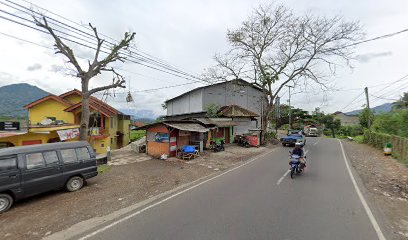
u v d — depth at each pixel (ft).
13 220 20.65
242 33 78.74
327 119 183.42
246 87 99.30
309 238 15.72
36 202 25.64
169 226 17.89
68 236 16.96
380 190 26.84
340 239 15.56
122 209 22.20
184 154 51.75
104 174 38.06
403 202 22.75
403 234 16.26
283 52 77.20
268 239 15.65
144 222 18.75
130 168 42.55
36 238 16.99
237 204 22.41
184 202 23.35
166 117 114.62
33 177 25.77
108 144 70.49
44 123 60.80
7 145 50.06
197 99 86.79
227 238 15.87
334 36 68.13
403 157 44.78
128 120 105.60
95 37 42.98
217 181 31.73
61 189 30.09
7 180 23.72
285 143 76.69
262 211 20.52
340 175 34.65
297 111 176.76
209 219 19.02
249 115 85.30
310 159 49.88
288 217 19.17
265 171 37.76
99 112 69.00
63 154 29.22
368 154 58.23
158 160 50.78
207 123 66.49
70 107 66.39
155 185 30.76
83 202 24.84
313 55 73.26
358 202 22.67
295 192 26.09
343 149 69.05
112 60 45.85
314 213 19.97
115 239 16.12
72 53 43.19
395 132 61.57
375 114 97.25
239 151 64.08
